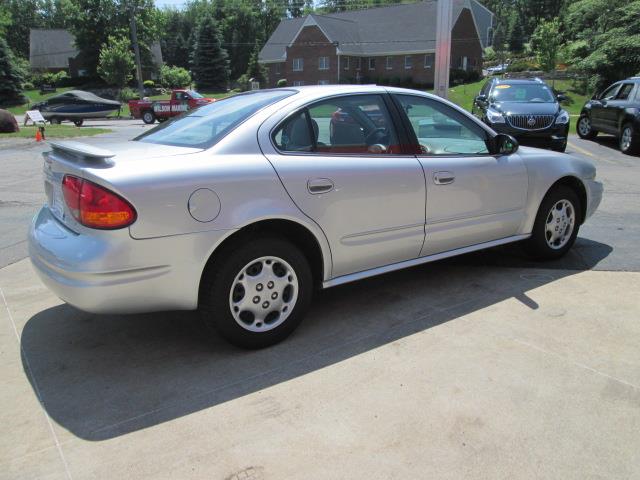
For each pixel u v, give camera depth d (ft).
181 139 11.37
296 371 10.21
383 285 14.56
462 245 14.07
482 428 8.42
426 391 9.43
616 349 10.77
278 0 302.45
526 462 7.68
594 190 16.74
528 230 15.33
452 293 13.85
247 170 10.27
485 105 41.63
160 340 11.68
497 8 293.43
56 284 9.71
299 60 169.37
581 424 8.48
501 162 14.25
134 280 9.39
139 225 9.23
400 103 12.94
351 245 11.82
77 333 12.05
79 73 209.15
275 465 7.69
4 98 150.51
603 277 14.73
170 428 8.56
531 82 42.60
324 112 11.68
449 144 13.64
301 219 10.84
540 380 9.71
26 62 216.33
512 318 12.26
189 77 209.46
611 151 43.14
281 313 11.19
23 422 8.78
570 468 7.55
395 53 165.07
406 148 12.70
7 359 10.90
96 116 97.71
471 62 167.73
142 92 129.70
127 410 9.08
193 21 305.12
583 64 104.58
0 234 20.20
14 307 13.50
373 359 10.59
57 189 10.68
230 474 7.53
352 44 167.63
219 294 10.25
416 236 12.85
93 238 9.32
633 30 98.94
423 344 11.14
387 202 12.11
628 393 9.29
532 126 37.65
